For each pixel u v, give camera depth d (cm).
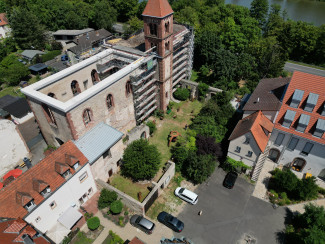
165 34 4750
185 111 5831
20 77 7175
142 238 3438
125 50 5103
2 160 4262
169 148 4809
